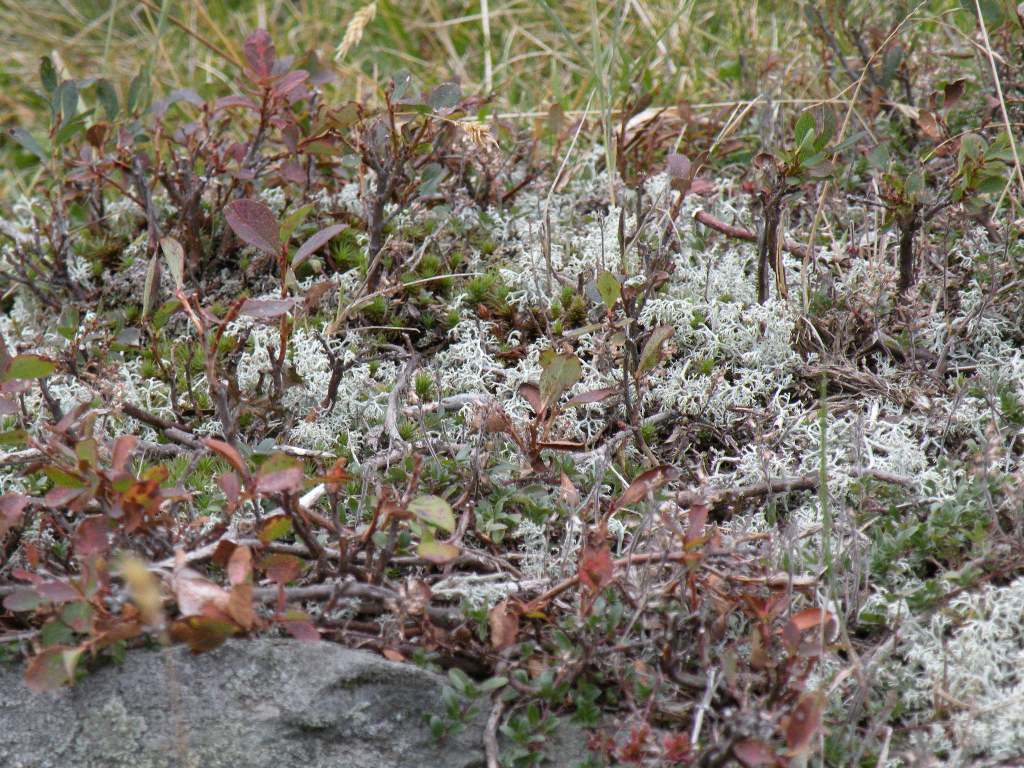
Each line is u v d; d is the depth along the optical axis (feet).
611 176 4.28
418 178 4.26
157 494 3.40
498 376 4.07
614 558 3.61
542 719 3.45
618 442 3.84
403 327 4.15
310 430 3.87
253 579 3.54
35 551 3.44
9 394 3.66
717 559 3.58
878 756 3.41
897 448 3.77
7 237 4.54
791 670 3.41
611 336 3.87
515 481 3.73
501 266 4.30
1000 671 3.47
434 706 3.46
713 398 3.94
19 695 3.45
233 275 4.35
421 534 3.46
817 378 4.00
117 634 3.35
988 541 3.56
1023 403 3.84
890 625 3.52
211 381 3.68
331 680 3.45
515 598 3.52
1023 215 4.20
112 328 4.18
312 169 4.38
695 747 3.37
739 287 4.13
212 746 3.42
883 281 4.06
